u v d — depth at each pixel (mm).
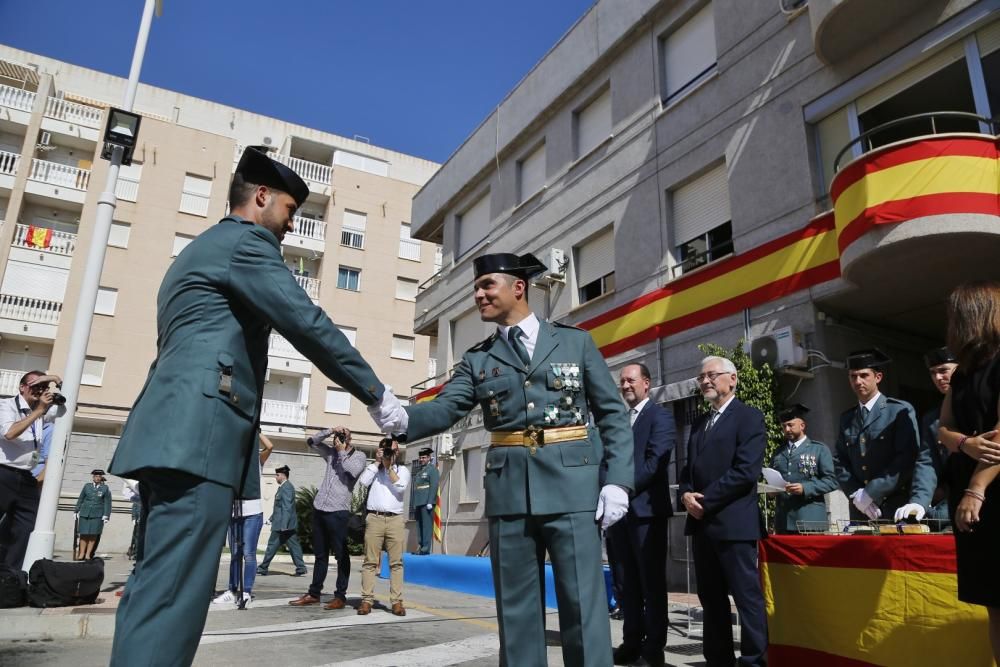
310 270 32719
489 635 5879
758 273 10242
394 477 7297
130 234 28469
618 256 13539
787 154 10352
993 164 7738
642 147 13344
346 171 33875
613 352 12930
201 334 2436
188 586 2246
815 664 3873
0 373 25547
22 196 27047
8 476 6234
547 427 3027
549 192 16047
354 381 2598
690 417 11148
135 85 9578
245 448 2506
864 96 9578
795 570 4062
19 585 6012
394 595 7148
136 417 2363
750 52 11289
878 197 7977
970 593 2777
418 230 22625
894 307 9445
